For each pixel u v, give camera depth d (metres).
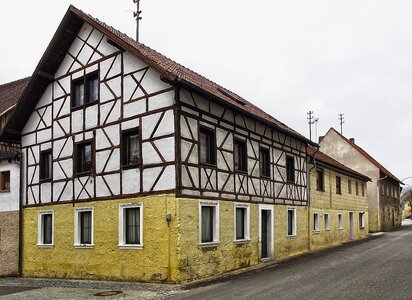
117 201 15.00
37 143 18.48
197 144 14.51
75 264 16.19
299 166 22.33
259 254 17.59
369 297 9.90
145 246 13.98
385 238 31.05
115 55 15.82
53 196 17.44
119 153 15.19
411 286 11.13
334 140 46.03
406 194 95.81
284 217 20.12
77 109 16.95
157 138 14.11
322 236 24.77
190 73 18.84
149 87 14.59
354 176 32.31
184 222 13.53
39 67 17.59
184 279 13.33
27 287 14.61
